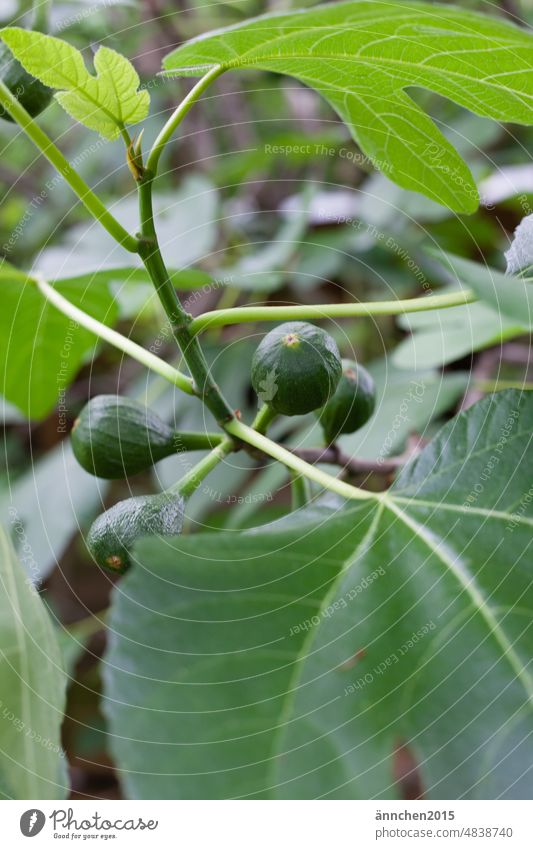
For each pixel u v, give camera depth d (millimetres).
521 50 293
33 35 289
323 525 300
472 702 261
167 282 319
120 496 721
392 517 305
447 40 298
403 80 334
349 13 284
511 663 267
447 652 270
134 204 686
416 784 515
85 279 442
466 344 507
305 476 336
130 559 317
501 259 705
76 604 735
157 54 750
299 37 305
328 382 312
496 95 329
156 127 754
